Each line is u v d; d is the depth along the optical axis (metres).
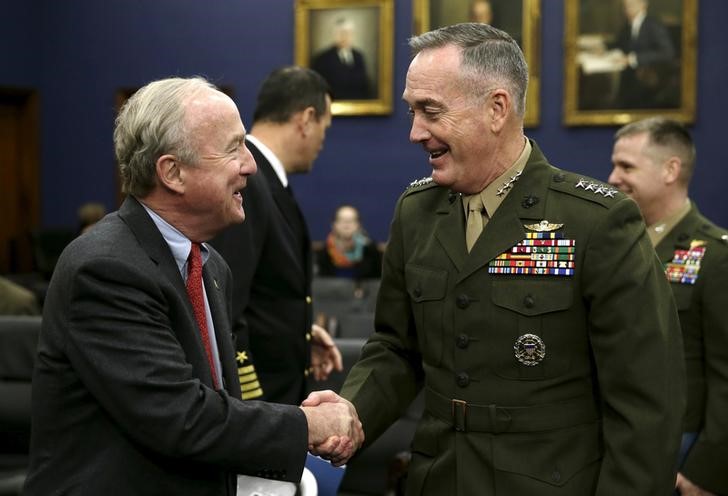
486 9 9.44
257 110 3.17
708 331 2.70
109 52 11.10
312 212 10.33
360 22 9.91
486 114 1.93
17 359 3.89
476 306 1.98
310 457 2.52
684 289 2.74
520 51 1.98
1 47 11.02
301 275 3.06
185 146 1.77
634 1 9.00
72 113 11.33
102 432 1.72
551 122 9.37
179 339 1.78
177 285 1.79
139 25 10.94
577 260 1.90
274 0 10.34
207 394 1.72
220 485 1.82
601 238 1.89
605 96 9.16
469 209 2.05
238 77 10.52
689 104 8.91
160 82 1.83
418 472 2.08
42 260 10.51
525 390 1.94
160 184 1.80
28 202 11.50
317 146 3.23
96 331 1.67
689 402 2.74
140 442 1.70
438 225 2.09
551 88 9.36
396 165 9.98
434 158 1.98
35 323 3.90
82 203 11.37
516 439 1.94
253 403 1.80
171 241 1.83
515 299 1.94
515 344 1.94
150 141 1.77
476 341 1.98
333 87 10.05
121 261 1.70
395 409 2.22
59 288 1.71
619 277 1.86
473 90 1.91
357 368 2.25
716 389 2.67
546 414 1.93
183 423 1.67
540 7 9.30
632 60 9.05
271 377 3.03
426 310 2.07
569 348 1.93
